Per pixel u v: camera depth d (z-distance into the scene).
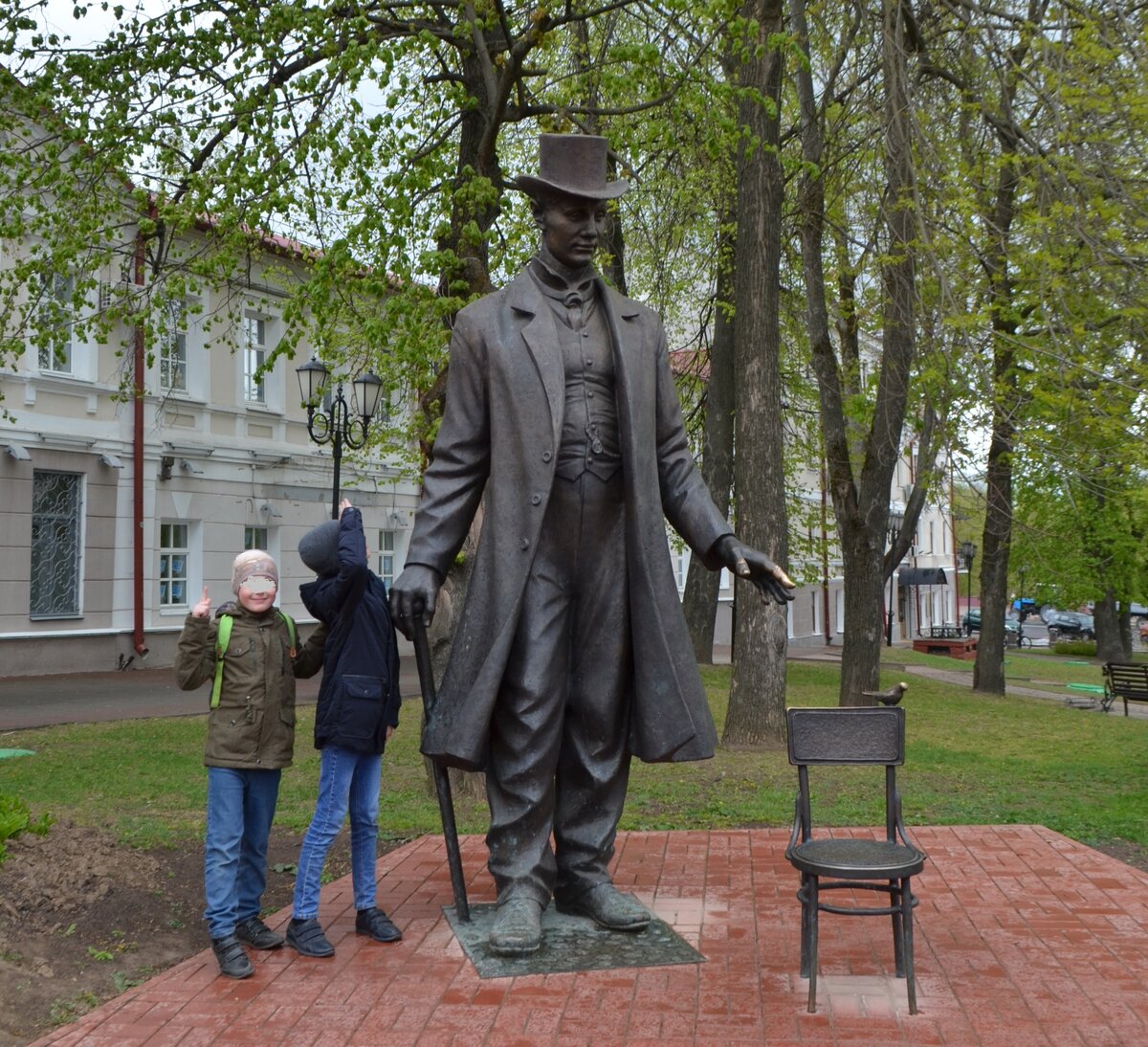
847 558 16.30
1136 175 11.04
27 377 19.67
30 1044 4.17
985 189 12.24
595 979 4.71
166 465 22.31
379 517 28.28
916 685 22.80
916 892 6.12
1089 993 4.52
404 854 7.22
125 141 10.65
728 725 12.78
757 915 5.67
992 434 15.17
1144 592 32.16
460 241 9.70
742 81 12.59
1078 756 12.58
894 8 12.01
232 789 5.02
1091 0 11.45
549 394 5.29
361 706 5.17
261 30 9.91
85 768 10.65
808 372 21.27
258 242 11.15
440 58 10.45
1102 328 11.20
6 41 10.55
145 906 5.69
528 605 5.34
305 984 4.72
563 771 5.57
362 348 14.47
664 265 16.86
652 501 5.38
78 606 20.83
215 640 5.11
